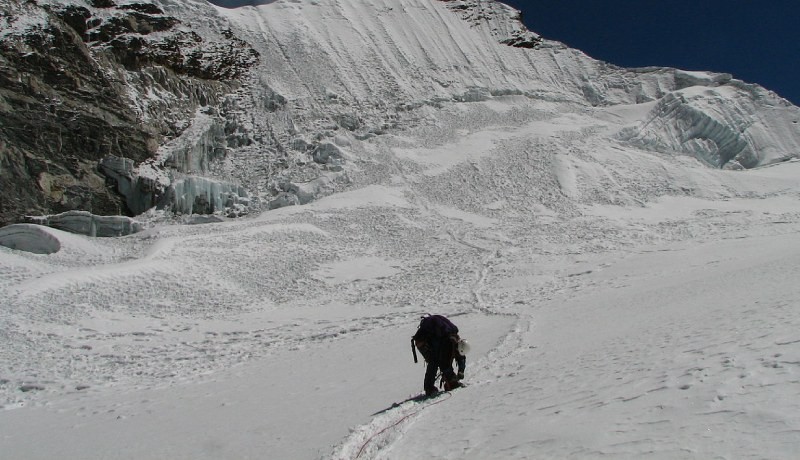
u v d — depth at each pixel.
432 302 24.28
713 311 9.28
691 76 89.12
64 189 48.06
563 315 15.66
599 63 96.50
